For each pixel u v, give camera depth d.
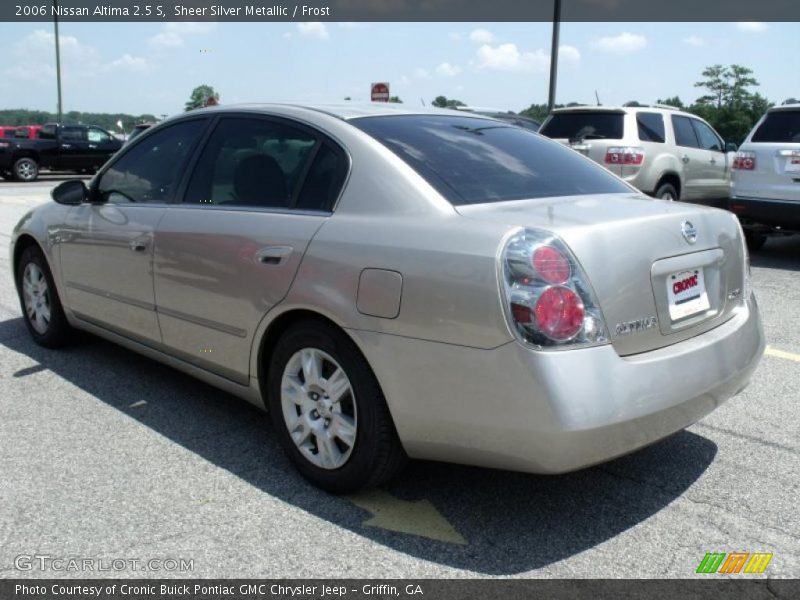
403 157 3.16
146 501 3.14
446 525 2.98
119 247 4.15
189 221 3.72
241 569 2.68
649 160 10.10
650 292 2.80
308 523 2.98
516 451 2.64
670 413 2.76
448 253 2.72
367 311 2.88
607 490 3.26
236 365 3.54
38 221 4.94
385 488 3.27
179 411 4.12
